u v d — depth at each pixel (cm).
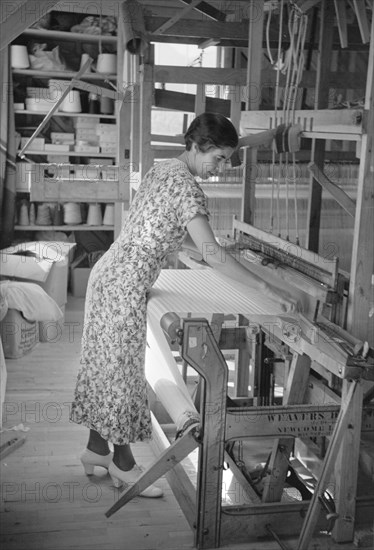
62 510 271
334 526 252
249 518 251
